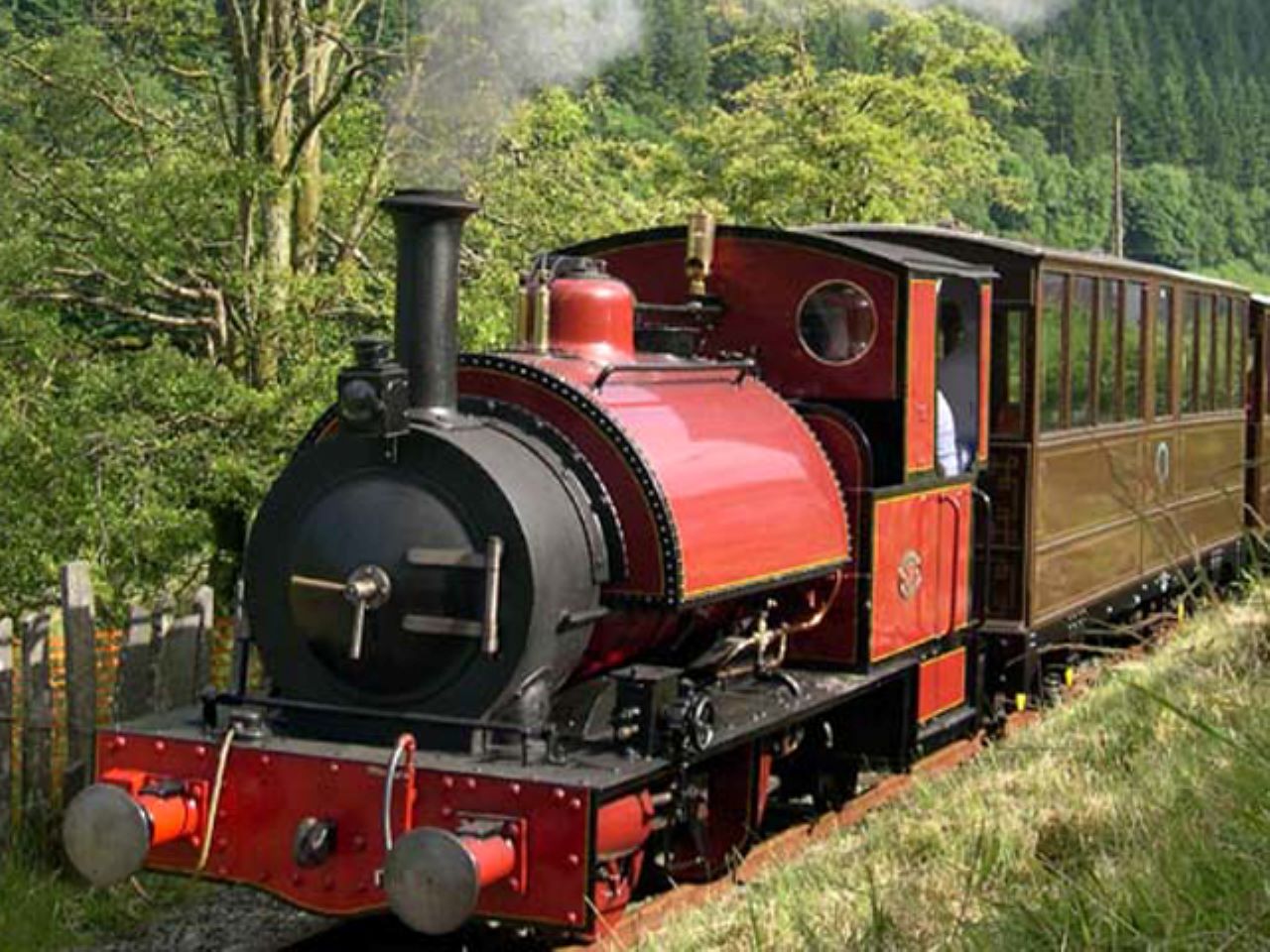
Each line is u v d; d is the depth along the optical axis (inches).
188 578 427.2
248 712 242.8
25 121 467.5
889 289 307.1
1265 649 255.3
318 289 449.1
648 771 231.6
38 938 264.8
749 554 267.3
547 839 221.5
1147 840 217.2
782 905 238.5
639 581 250.8
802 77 964.6
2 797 291.1
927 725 328.8
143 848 231.3
